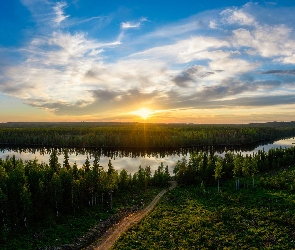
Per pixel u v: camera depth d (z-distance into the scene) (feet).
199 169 326.24
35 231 176.65
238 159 325.42
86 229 182.19
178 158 591.78
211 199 239.91
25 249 152.97
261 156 405.59
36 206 195.31
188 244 157.79
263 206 212.02
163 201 241.35
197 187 289.12
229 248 150.82
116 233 179.32
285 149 445.78
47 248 155.53
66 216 202.49
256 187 274.16
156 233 172.04
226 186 290.15
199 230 174.29
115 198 252.83
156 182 308.40
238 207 213.25
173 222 188.85
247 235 164.35
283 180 270.67
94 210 219.00
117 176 284.41
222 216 192.44
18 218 179.22
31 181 218.18
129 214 214.48
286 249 148.05
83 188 226.58
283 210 200.75
